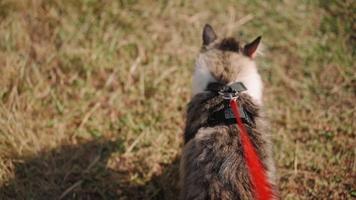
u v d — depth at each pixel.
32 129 1.79
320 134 1.79
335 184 1.69
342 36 2.02
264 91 1.89
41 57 1.95
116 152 1.76
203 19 2.08
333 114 1.83
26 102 1.84
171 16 2.07
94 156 1.75
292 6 2.10
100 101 1.87
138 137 1.78
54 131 1.79
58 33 1.99
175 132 1.80
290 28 2.05
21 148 1.74
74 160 1.75
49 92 1.87
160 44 2.00
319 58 1.97
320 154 1.75
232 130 1.49
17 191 1.67
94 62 1.94
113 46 1.97
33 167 1.72
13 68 1.88
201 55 1.62
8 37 1.95
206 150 1.48
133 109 1.85
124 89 1.90
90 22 2.03
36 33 2.00
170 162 1.74
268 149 1.52
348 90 1.89
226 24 2.07
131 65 1.94
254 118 1.54
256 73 1.61
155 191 1.69
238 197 1.44
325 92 1.89
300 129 1.81
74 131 1.80
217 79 1.56
